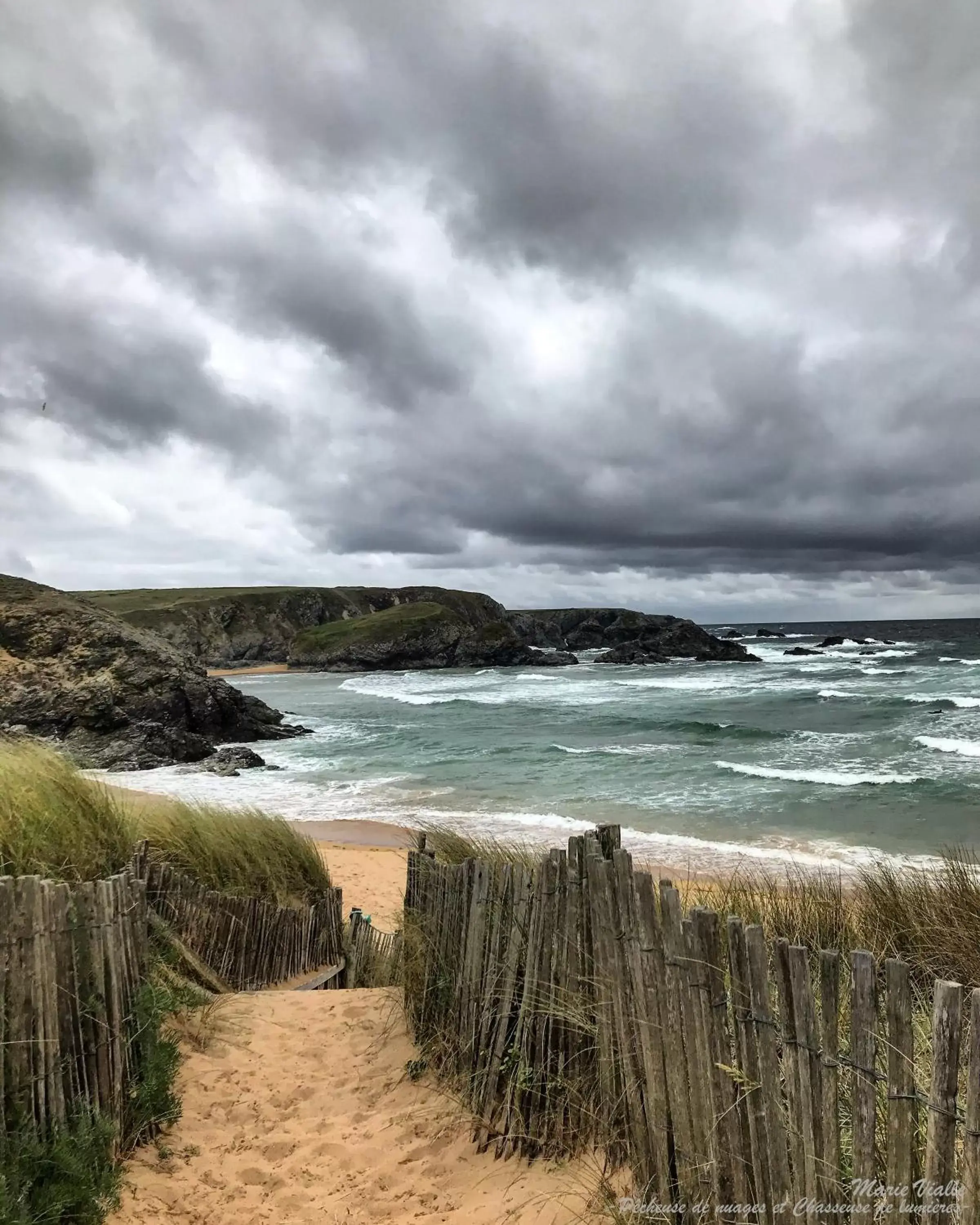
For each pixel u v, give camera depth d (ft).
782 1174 7.95
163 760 81.76
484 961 13.91
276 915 24.06
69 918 11.71
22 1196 9.50
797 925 15.94
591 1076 11.39
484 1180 11.57
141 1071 13.33
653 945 9.62
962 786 62.54
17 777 19.56
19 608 92.63
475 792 67.87
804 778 67.62
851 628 538.47
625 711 125.49
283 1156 12.95
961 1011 6.95
